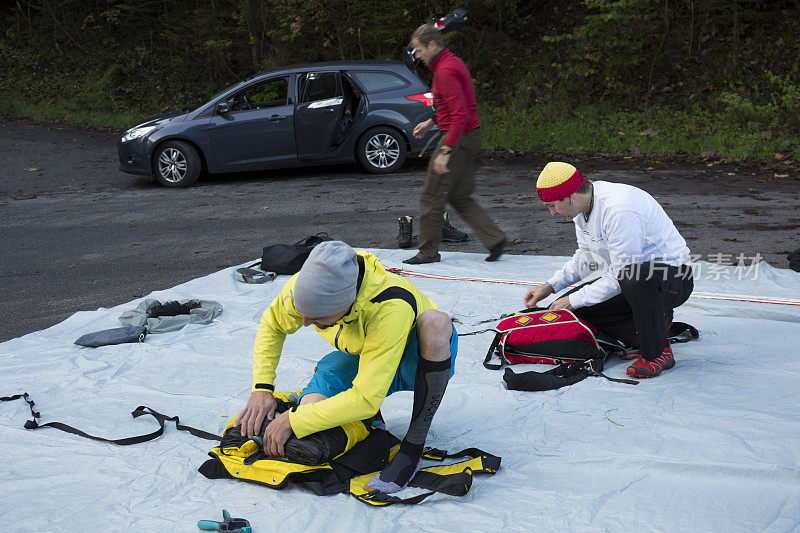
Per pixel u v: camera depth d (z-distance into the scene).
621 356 3.97
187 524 2.53
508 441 3.08
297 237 7.89
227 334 4.61
